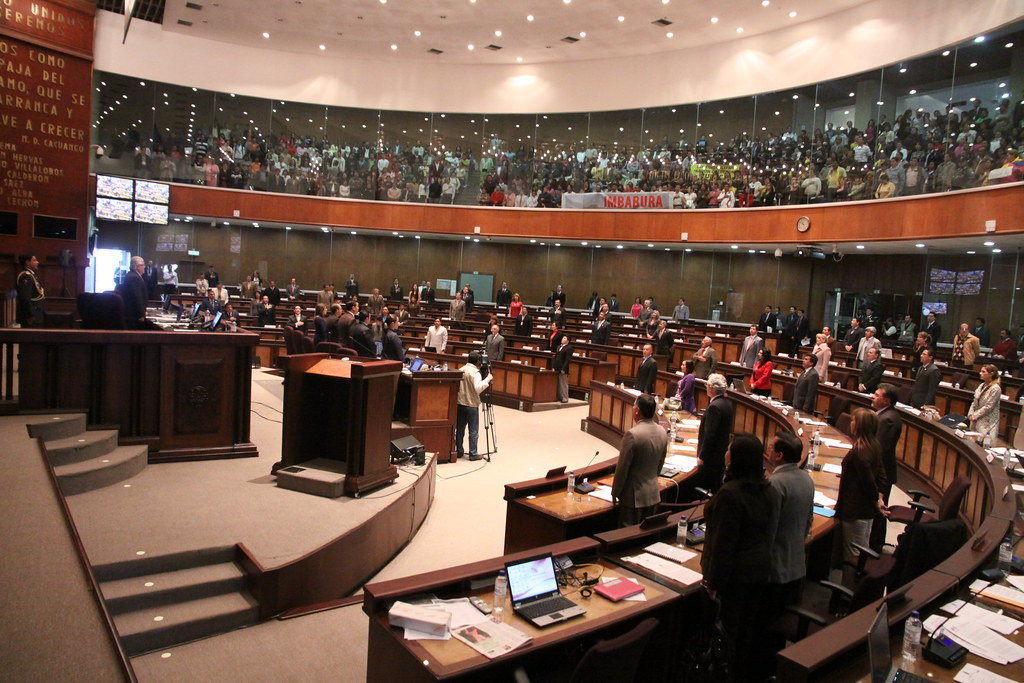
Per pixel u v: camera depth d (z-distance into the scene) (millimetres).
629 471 5418
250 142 23766
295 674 4250
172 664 4273
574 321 22906
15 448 5391
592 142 22906
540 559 3840
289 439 6754
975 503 6895
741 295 23391
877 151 16578
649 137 21938
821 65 18000
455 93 24188
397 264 26734
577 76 22969
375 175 24406
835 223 17250
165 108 22766
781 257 22688
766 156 19312
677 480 6512
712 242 20172
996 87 14000
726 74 20203
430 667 2947
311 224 24266
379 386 6762
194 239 24578
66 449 5898
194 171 22984
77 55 15906
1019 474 6594
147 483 6242
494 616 3463
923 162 15367
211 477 6570
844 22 17484
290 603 5016
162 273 23328
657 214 21203
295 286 22969
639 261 24844
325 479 6363
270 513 5812
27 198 15500
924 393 10516
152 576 4797
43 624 3035
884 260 21328
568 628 3393
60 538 3883
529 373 14953
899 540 4691
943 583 3740
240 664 4320
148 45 22391
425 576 3645
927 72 15609
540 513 5492
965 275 16766
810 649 2906
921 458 9094
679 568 4238
